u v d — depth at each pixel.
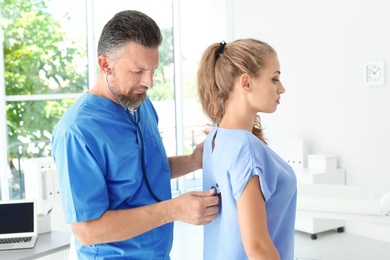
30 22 5.11
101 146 1.59
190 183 6.10
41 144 5.22
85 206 1.54
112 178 1.62
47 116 5.24
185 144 6.12
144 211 1.53
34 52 5.15
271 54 1.45
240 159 1.39
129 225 1.53
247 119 1.48
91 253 1.67
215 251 1.56
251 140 1.40
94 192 1.56
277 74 1.47
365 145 4.36
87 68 5.45
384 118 4.22
